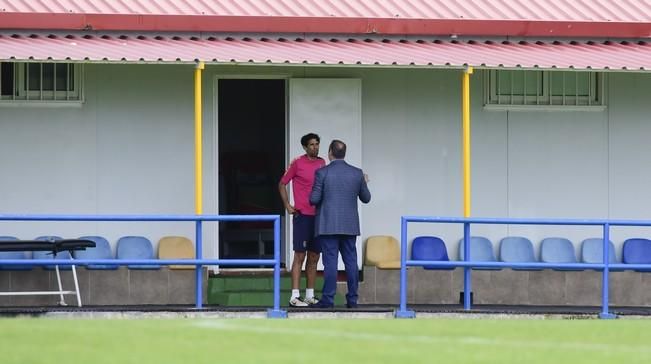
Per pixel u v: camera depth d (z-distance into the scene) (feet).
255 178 269.23
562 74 264.52
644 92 266.16
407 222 234.58
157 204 254.06
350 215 229.66
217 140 256.52
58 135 252.42
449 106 261.24
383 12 262.88
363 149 259.19
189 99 255.09
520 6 270.46
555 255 260.83
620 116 265.54
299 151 256.93
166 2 259.80
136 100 254.27
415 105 260.62
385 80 260.01
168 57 232.94
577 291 257.34
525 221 227.40
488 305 250.98
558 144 263.90
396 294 252.01
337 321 210.18
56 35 248.52
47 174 252.01
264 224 267.80
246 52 240.32
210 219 223.71
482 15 264.72
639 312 234.58
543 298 256.52
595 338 189.67
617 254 264.31
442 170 260.83
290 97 257.14
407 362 161.58
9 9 250.78
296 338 183.01
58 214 246.68
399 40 257.96
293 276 236.84
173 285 247.50
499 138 262.67
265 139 269.23
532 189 262.88
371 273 251.80
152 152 254.27
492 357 167.53
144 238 252.21
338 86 257.75
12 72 251.80
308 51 243.81
